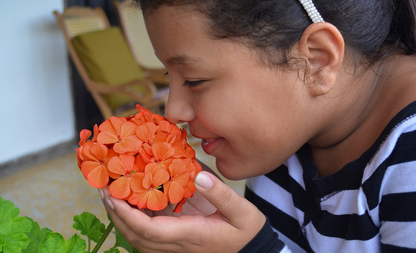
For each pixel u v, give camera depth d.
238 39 0.42
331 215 0.50
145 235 0.43
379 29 0.47
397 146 0.44
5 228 0.40
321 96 0.46
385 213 0.45
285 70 0.43
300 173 0.54
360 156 0.47
